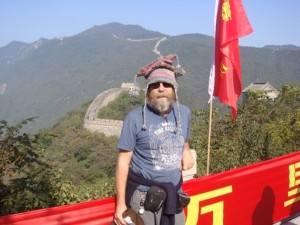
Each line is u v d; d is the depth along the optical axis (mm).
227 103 5133
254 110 13594
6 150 4059
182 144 2684
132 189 2617
